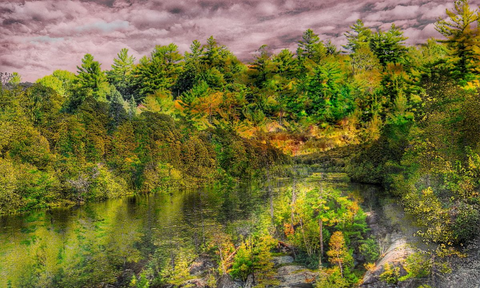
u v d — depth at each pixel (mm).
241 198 69562
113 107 94812
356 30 136500
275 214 54188
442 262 27250
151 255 48031
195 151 90188
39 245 50188
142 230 55156
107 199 71312
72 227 56625
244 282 38094
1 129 72438
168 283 41000
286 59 133375
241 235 50656
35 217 60500
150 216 61594
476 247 27375
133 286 41625
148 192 76812
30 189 65000
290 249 43688
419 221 33344
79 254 48469
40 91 88000
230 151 92250
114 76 130375
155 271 44375
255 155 91875
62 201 67000
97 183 71938
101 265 46219
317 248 40875
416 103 62781
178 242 51000
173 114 112250
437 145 38594
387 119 86312
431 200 30531
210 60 137000
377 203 49906
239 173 87875
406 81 81062
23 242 50688
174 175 81562
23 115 79062
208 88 119062
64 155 76250
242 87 126625
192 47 139875
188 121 105375
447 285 25234
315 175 75375
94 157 78438
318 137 100312
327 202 52188
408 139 49812
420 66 88562
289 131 106625
